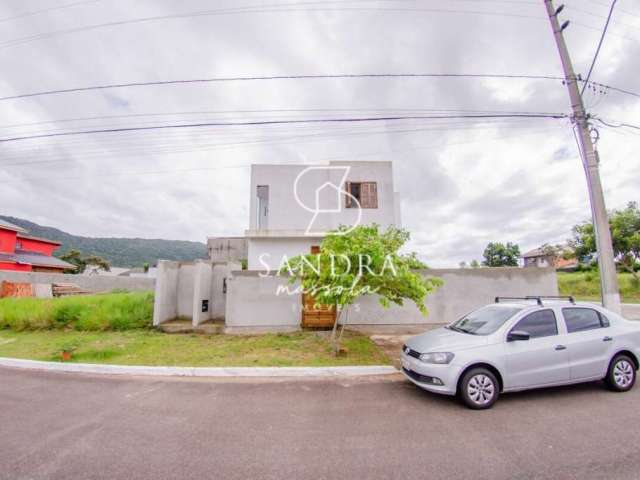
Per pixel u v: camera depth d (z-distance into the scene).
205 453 3.11
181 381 5.45
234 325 8.95
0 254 23.45
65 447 3.23
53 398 4.64
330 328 9.12
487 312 5.36
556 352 4.49
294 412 4.11
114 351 7.15
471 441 3.30
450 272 9.33
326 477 2.71
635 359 4.85
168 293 10.05
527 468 2.80
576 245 21.02
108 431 3.58
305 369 5.86
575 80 7.51
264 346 7.66
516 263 37.19
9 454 3.09
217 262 10.78
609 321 4.94
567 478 2.66
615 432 3.47
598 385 5.00
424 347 4.68
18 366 6.39
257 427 3.68
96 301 10.54
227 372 5.82
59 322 9.74
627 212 18.09
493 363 4.25
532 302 5.15
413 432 3.52
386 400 4.52
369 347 7.56
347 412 4.11
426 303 9.22
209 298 10.50
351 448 3.18
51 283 17.20
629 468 2.79
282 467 2.86
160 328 9.18
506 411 4.07
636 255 18.16
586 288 20.72
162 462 2.95
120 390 4.98
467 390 4.17
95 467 2.87
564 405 4.24
